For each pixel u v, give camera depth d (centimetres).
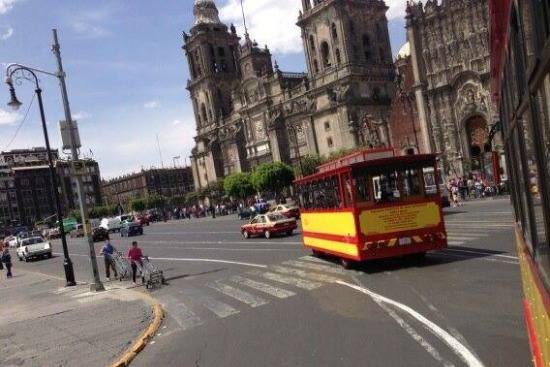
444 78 5616
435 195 1541
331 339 909
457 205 3662
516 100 457
